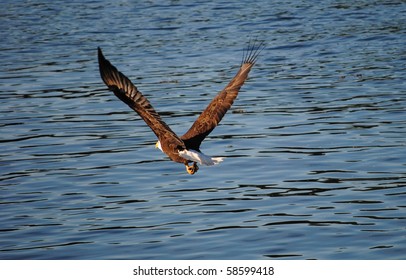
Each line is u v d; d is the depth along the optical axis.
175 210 14.16
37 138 18.56
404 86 21.70
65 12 33.69
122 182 15.66
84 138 18.52
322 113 19.66
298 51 25.95
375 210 13.81
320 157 16.62
